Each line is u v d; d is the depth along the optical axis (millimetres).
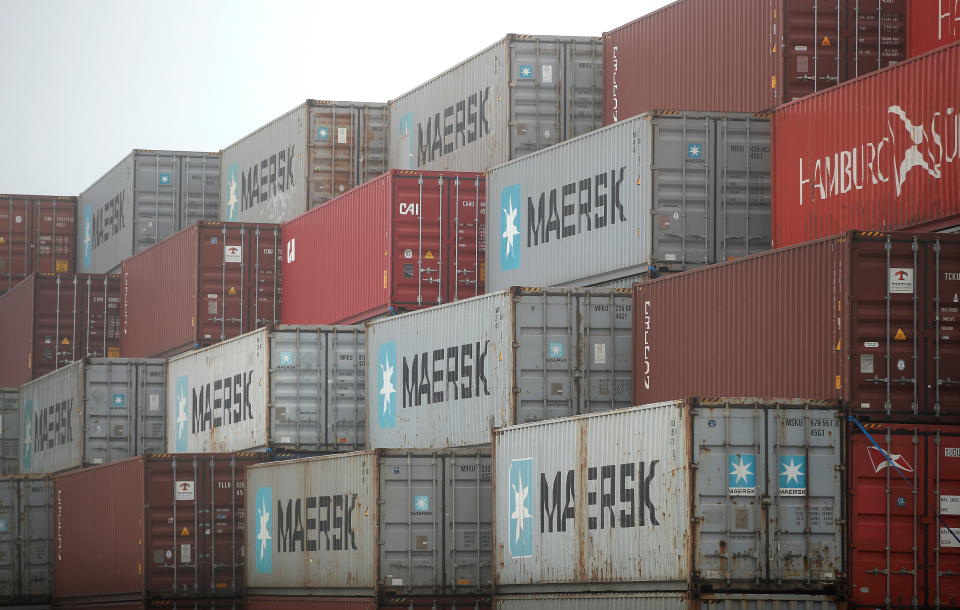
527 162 71938
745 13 68438
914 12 64875
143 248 110375
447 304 67062
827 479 48750
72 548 85688
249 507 74188
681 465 48438
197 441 84375
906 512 48938
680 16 72312
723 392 56156
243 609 74688
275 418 74500
